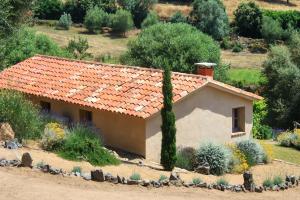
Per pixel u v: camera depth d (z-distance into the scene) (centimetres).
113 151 3478
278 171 3631
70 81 4125
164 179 2742
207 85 3725
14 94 3394
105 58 9594
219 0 13412
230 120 3950
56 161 2902
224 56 11375
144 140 3450
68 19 12544
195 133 3712
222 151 3431
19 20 4888
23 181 2353
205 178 3167
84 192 2314
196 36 7588
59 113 3972
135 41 7800
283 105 7425
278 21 12838
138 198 2348
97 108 3622
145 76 3900
